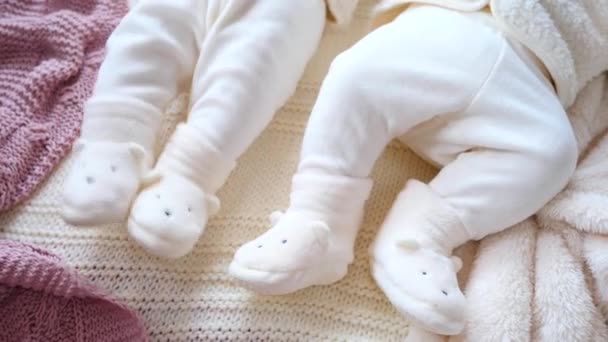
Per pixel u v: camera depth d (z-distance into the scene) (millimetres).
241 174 892
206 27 854
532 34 828
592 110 909
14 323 795
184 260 840
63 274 787
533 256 844
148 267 833
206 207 815
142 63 827
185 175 808
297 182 823
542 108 826
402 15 885
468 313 809
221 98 824
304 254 786
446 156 859
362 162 827
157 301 824
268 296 828
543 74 854
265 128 916
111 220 780
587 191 851
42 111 889
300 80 939
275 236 798
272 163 903
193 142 812
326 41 964
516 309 806
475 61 828
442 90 826
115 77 821
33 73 888
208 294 830
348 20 944
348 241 821
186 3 845
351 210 822
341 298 837
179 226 778
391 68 830
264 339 813
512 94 825
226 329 815
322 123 827
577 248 838
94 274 826
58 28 909
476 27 842
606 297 816
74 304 802
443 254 817
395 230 821
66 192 784
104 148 798
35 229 841
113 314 803
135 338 797
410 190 843
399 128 842
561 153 811
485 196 816
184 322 817
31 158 864
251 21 846
